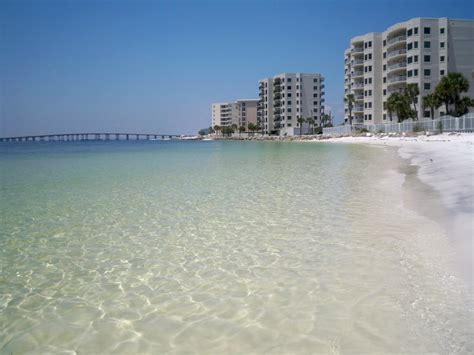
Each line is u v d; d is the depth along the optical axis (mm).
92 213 11734
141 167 28719
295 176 19906
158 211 11828
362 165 24844
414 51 78375
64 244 8508
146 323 4887
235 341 4379
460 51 78562
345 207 11352
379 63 91688
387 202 11789
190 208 12164
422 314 4734
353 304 5121
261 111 162875
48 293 5926
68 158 42906
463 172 16500
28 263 7309
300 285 5836
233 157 39656
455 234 7840
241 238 8531
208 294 5676
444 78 65875
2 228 10016
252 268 6664
